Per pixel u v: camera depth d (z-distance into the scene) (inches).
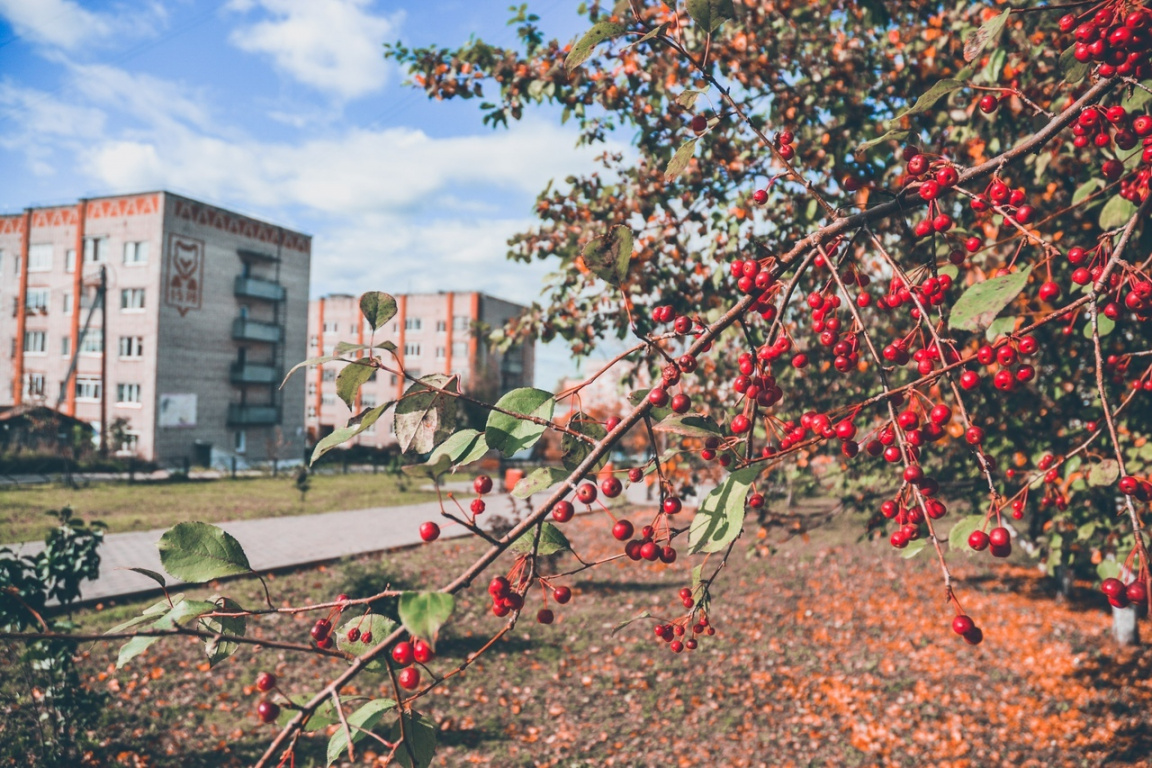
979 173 58.2
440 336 2263.8
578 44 53.6
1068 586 404.5
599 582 454.0
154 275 1406.3
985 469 52.4
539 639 339.3
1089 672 294.5
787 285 57.2
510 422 50.2
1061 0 128.0
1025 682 289.1
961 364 52.8
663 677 297.7
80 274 1467.8
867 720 257.6
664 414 53.1
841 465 193.0
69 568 211.3
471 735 245.0
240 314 1593.3
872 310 151.1
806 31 173.5
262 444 1646.2
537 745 238.5
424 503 822.5
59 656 203.2
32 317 1514.5
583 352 193.9
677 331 55.4
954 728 249.6
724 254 155.9
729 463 54.2
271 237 1667.1
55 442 1192.2
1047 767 219.8
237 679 272.2
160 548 45.8
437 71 185.0
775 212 163.2
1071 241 146.5
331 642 49.4
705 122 60.2
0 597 193.6
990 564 511.5
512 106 183.5
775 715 263.6
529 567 48.4
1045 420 157.4
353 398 51.7
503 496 842.8
